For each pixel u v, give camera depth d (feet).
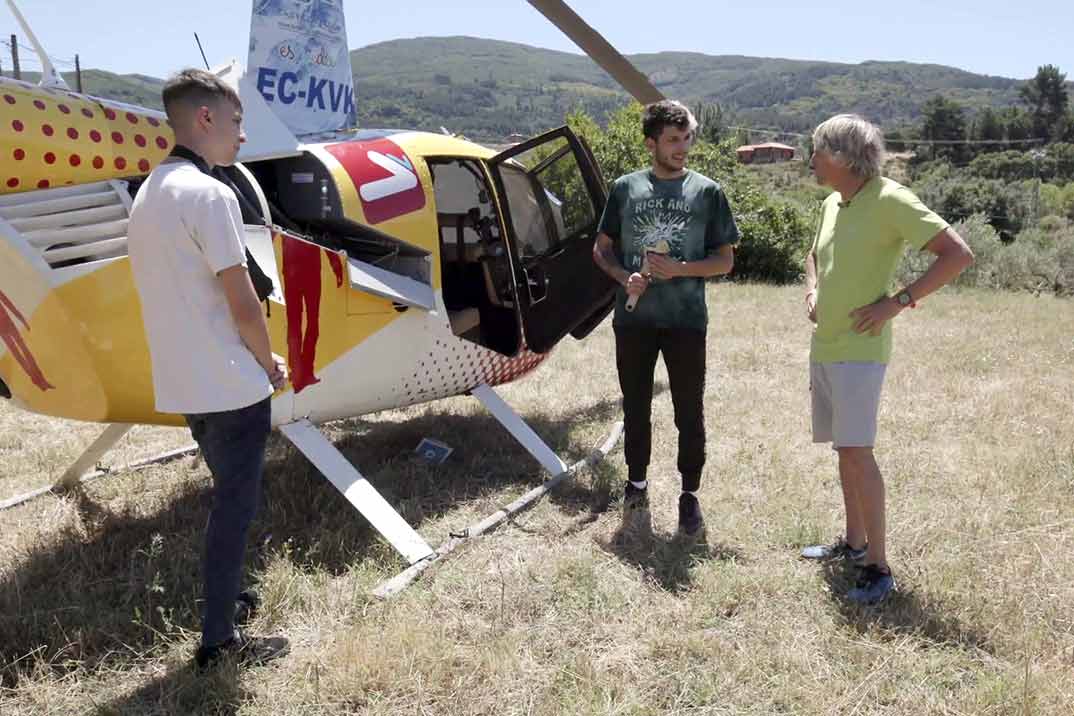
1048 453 16.08
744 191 54.24
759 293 42.73
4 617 9.99
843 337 10.52
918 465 15.67
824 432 11.34
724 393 21.17
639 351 12.76
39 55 11.39
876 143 10.21
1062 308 37.83
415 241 13.97
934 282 9.82
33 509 13.97
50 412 11.22
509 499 14.32
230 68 12.92
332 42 16.02
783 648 9.54
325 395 12.96
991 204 151.02
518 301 15.46
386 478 15.19
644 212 12.32
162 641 9.71
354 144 14.07
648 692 8.83
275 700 8.60
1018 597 10.53
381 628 9.88
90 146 10.65
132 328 10.27
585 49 15.43
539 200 16.98
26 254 9.34
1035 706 8.34
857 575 11.18
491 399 15.89
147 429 18.60
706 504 13.88
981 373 23.72
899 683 8.89
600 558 11.94
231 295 8.06
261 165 13.91
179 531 12.85
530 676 9.09
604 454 16.52
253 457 8.72
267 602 10.34
